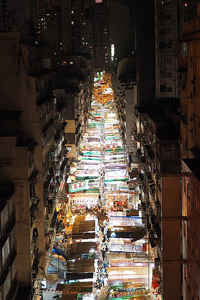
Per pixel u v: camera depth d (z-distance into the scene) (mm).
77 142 97688
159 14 78938
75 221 67062
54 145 63656
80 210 77062
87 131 133250
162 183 35656
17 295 44562
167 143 43094
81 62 129125
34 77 49562
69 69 126875
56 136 65500
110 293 50844
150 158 57500
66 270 55219
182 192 38094
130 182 75938
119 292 50844
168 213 35781
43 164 52750
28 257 46188
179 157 42750
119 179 86500
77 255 57312
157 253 51469
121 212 70625
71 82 108750
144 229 60219
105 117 152875
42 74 53844
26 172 45562
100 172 93188
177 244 36062
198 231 30703
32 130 50750
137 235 58875
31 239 47438
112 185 84500
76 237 61938
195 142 35969
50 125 56625
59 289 50906
